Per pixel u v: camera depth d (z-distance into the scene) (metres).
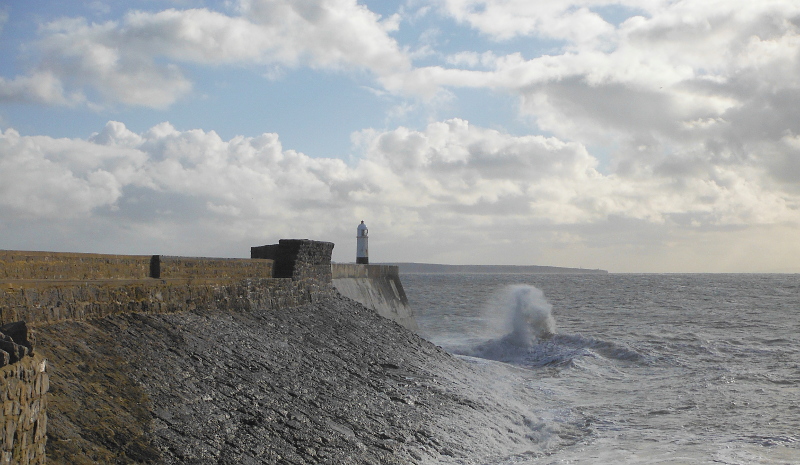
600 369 21.86
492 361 22.39
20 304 8.44
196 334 11.82
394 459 10.09
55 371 7.89
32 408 5.38
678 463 11.55
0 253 9.12
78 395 7.69
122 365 9.11
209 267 15.08
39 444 5.55
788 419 14.85
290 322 16.41
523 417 14.86
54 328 9.05
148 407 8.41
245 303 15.73
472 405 14.33
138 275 12.72
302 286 19.56
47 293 9.07
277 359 12.75
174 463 7.46
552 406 16.31
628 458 11.90
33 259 9.79
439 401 13.91
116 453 7.02
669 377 20.28
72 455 6.43
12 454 4.99
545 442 13.16
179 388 9.38
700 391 17.97
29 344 5.62
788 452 12.22
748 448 12.50
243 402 9.99
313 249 20.58
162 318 11.85
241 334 13.30
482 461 11.39
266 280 17.05
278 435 9.39
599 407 16.16
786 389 18.12
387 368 15.56
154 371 9.48
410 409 12.79
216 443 8.36
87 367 8.53
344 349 15.81
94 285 10.27
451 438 11.91
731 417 15.10
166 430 8.07
